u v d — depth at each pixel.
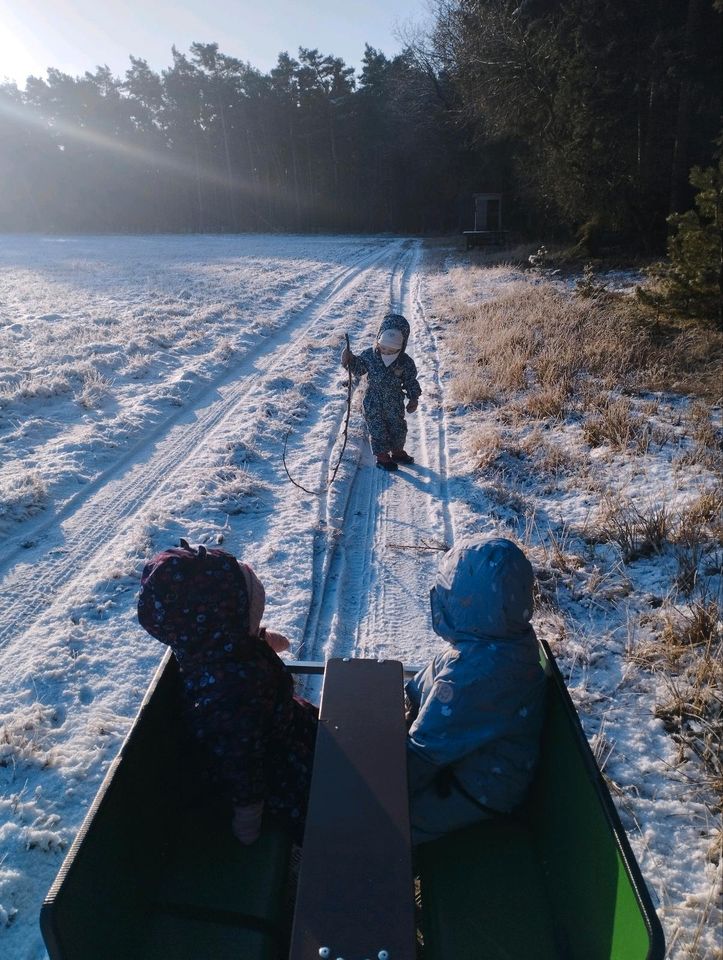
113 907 1.92
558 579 4.89
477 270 22.56
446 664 2.46
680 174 21.50
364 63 61.88
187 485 6.50
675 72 19.72
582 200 22.70
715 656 3.88
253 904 2.21
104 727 3.56
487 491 6.39
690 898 2.67
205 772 2.64
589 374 9.39
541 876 2.34
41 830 2.99
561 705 2.30
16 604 4.67
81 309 15.61
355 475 6.98
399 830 2.02
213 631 2.38
